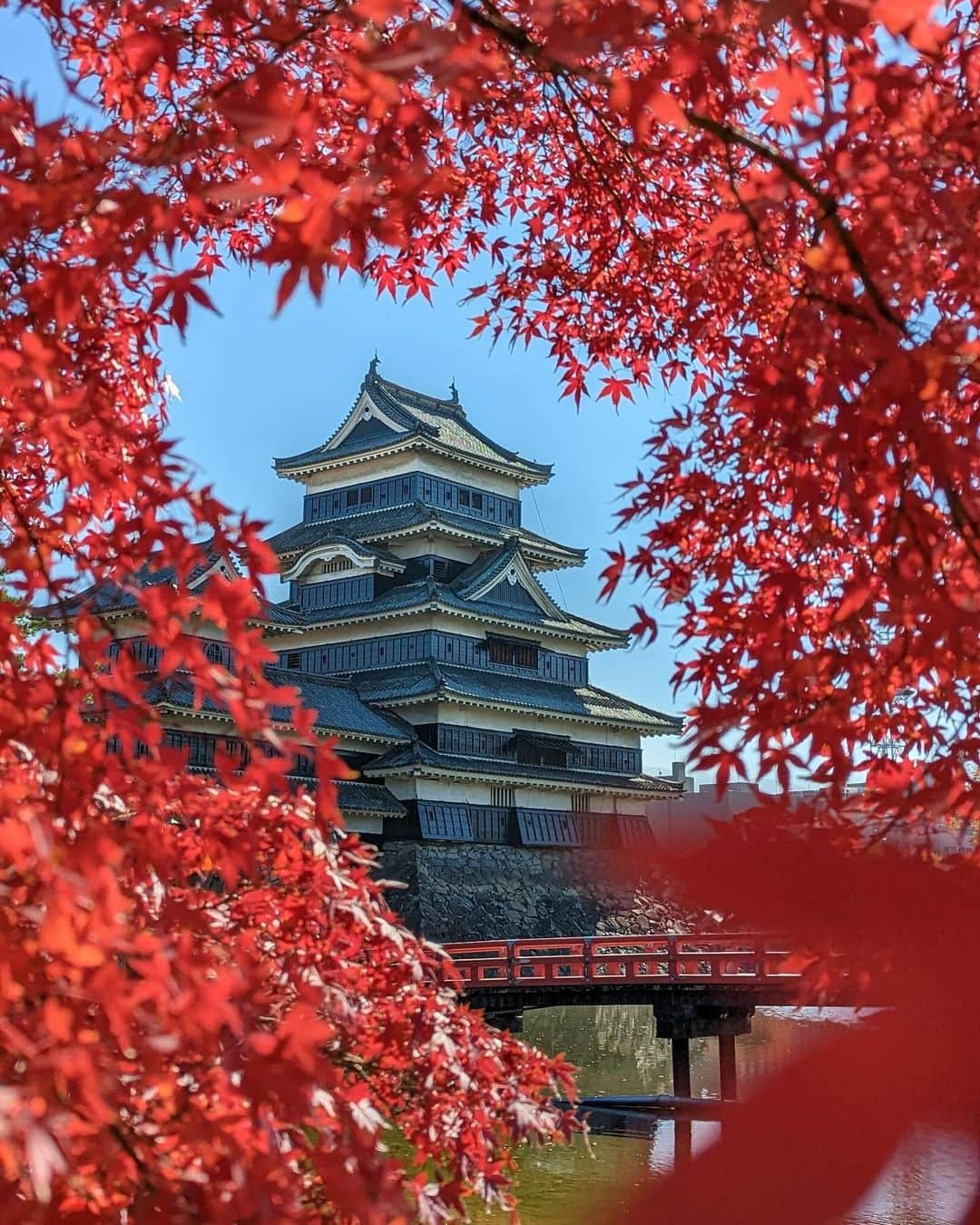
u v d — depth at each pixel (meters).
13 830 1.71
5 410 2.63
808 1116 2.21
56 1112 1.60
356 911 3.40
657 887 2.32
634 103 2.11
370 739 37.12
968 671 2.35
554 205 5.15
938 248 2.46
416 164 2.05
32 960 1.78
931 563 2.36
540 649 45.28
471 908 37.53
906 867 2.32
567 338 5.52
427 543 43.31
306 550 42.94
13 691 2.24
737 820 2.35
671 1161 13.33
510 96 3.61
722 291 4.25
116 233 2.29
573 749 44.09
